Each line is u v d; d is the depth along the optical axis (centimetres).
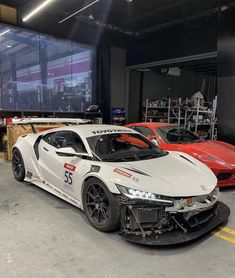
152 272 207
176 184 253
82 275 203
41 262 220
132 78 1070
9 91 845
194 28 805
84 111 962
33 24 786
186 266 215
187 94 1344
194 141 498
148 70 1115
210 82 1475
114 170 266
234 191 409
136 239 236
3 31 803
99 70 1025
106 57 996
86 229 278
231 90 649
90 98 1031
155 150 354
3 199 368
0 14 716
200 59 817
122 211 246
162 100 1037
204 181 273
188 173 283
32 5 732
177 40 858
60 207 339
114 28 880
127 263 219
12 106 849
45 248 241
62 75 955
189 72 1330
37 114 850
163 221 238
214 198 268
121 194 243
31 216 311
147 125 538
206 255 231
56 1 699
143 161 304
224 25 649
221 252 236
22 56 866
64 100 966
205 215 265
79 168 301
